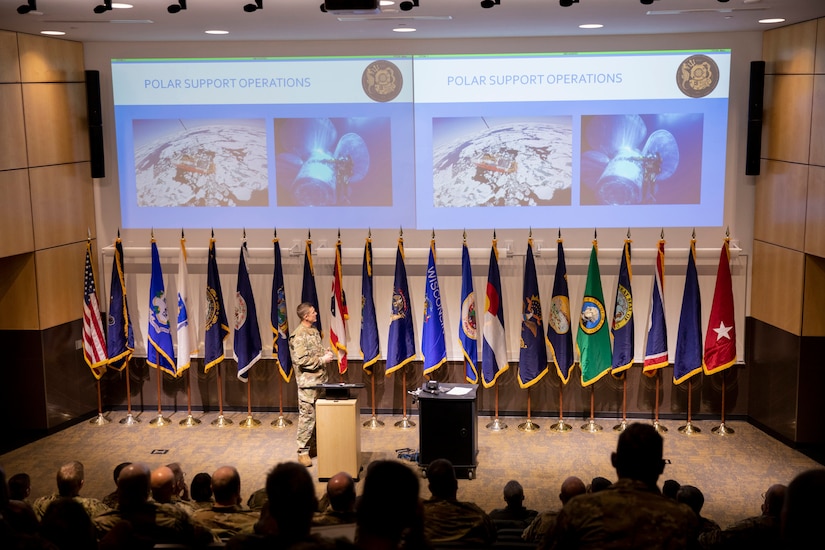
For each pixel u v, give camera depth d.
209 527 5.40
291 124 10.42
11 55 9.35
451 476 5.29
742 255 10.24
